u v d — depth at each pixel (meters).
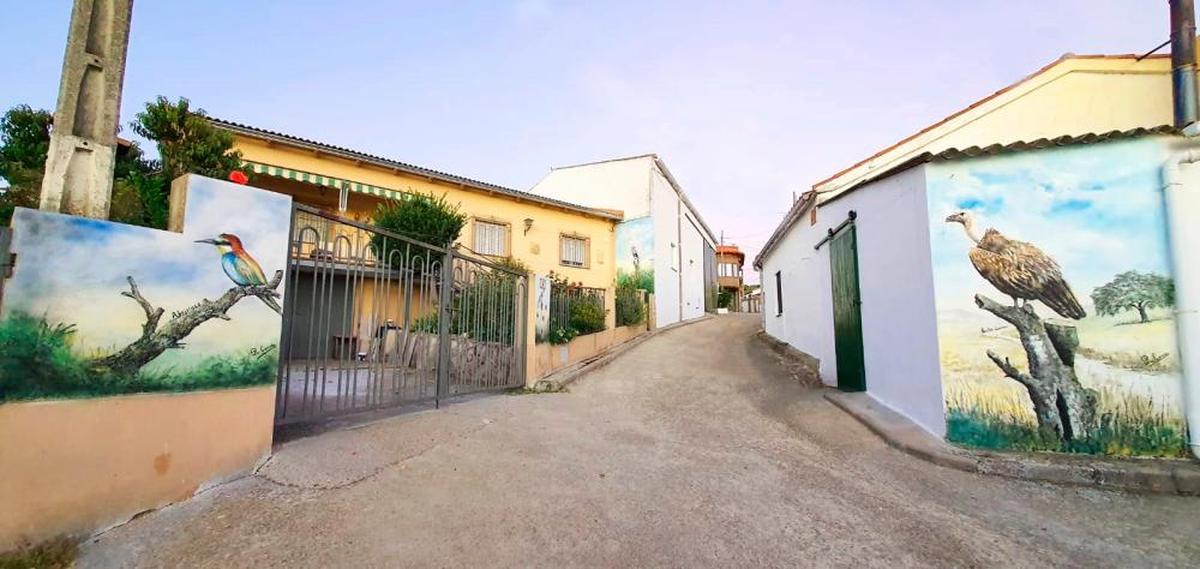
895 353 7.05
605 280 19.72
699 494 4.69
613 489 4.71
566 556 3.51
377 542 3.53
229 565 3.21
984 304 5.85
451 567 3.30
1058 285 5.68
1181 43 5.86
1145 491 4.80
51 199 3.79
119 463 3.68
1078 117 8.64
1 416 3.25
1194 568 3.52
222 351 4.29
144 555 3.29
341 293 11.62
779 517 4.24
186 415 4.04
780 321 14.84
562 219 18.39
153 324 3.92
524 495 4.44
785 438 6.62
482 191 16.06
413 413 6.59
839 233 9.15
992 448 5.65
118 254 3.80
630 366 11.66
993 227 5.91
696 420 7.53
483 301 8.51
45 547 3.28
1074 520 4.24
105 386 3.66
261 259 4.61
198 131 7.37
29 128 7.31
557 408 7.74
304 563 3.25
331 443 5.09
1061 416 5.53
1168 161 5.52
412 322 9.21
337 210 14.07
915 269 6.45
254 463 4.44
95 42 4.16
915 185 6.43
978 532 4.01
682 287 24.86
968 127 9.14
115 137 4.16
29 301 3.40
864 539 3.88
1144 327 5.46
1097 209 5.69
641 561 3.49
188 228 4.17
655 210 20.27
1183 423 5.28
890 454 5.81
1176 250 5.42
